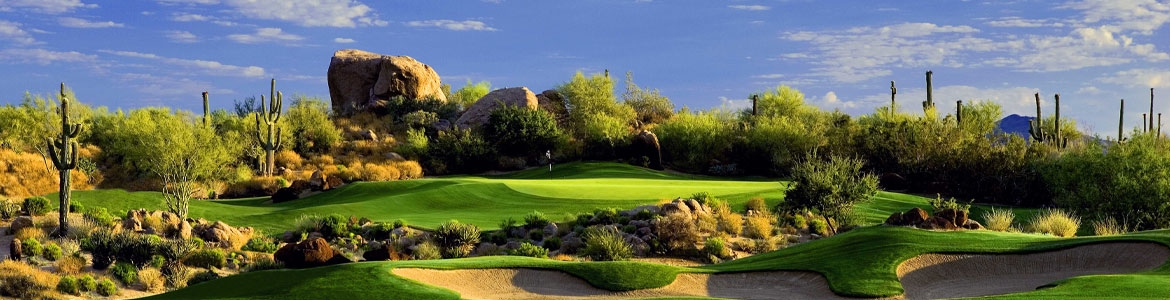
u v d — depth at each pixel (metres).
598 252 31.70
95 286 25.64
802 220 37.25
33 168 59.00
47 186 57.91
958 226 31.73
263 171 65.88
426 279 22.14
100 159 66.88
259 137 66.44
